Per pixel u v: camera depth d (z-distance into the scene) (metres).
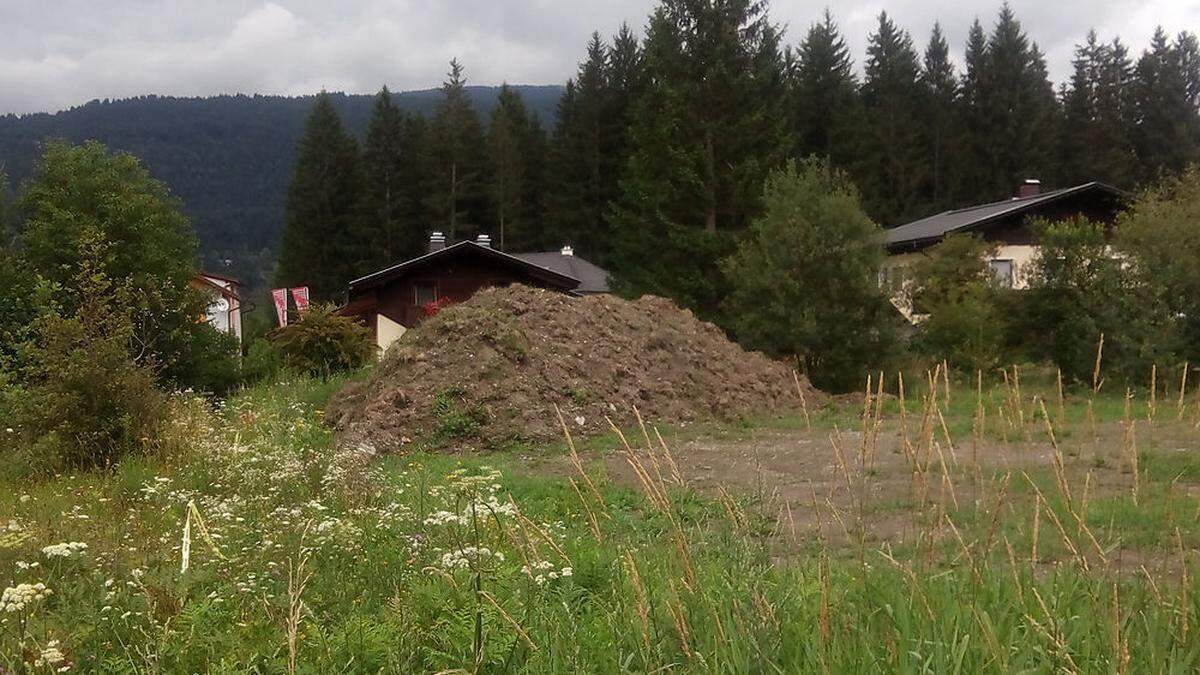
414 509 6.23
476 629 3.30
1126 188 58.31
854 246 18.02
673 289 27.98
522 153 68.56
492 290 16.67
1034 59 61.19
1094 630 3.23
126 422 10.84
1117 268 17.80
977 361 17.97
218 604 4.13
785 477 9.36
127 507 7.77
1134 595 3.49
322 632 3.86
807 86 60.97
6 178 26.11
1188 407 5.50
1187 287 16.94
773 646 3.26
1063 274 18.72
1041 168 58.03
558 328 15.52
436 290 36.81
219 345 23.83
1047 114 58.91
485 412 13.09
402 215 66.12
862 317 18.12
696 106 28.33
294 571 4.66
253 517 6.37
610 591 4.31
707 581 3.75
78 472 10.30
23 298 21.67
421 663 3.64
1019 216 33.06
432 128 67.81
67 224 22.98
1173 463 7.72
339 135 67.06
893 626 3.28
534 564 4.07
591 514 4.77
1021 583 3.64
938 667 2.93
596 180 61.53
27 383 11.95
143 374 11.60
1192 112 61.91
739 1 28.67
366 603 4.41
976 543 3.95
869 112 60.84
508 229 66.25
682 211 28.45
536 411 13.27
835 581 3.87
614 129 61.53
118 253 23.12
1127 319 17.30
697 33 28.61
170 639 3.76
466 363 14.14
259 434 11.80
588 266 46.53
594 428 13.41
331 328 25.16
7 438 10.96
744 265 19.39
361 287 36.91
